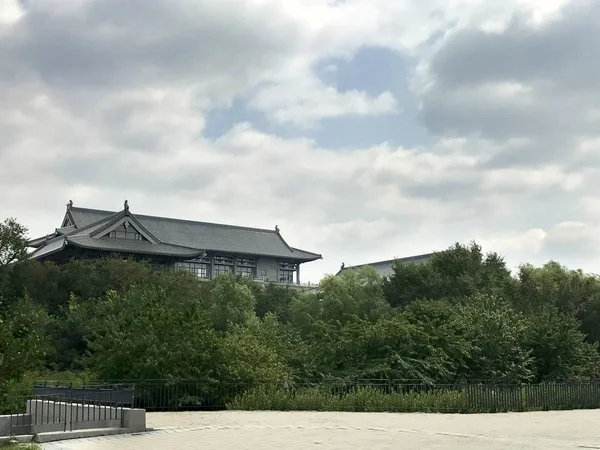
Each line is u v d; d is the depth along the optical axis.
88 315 50.03
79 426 17.52
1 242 60.25
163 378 26.58
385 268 129.50
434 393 27.94
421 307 39.03
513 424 20.48
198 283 68.31
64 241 87.31
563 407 29.44
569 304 59.44
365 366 32.78
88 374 30.97
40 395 20.64
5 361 19.77
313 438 16.41
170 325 28.45
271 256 127.56
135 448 14.61
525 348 38.72
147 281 61.09
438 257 69.06
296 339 37.81
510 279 61.81
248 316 60.66
